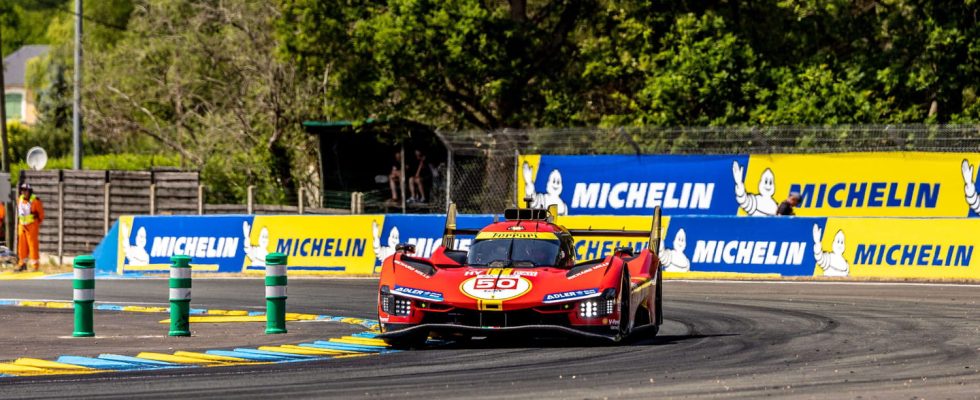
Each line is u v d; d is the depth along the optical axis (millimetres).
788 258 53312
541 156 64688
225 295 48719
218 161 97688
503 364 25203
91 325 32969
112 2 146500
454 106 85250
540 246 30688
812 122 72500
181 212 73438
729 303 42125
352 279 57000
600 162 63812
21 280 58438
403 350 28500
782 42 83125
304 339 31734
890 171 59531
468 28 78688
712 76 75250
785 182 61156
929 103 77000
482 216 56156
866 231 52406
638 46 82312
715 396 20312
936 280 50938
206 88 102125
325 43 81875
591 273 28750
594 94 90562
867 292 45812
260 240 60406
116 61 102812
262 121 98188
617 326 28250
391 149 92375
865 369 23953
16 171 118125
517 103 84500
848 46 82562
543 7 88938
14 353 28516
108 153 137375
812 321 35406
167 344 30438
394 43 79188
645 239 55312
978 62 73375
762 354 26750
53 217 77938
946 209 58562
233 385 22188
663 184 62906
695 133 64625
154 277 60188
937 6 74125
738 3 82625
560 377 22969
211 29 100562
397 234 57875
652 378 22672
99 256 64562
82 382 22828
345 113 83062
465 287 28438
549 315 28062
